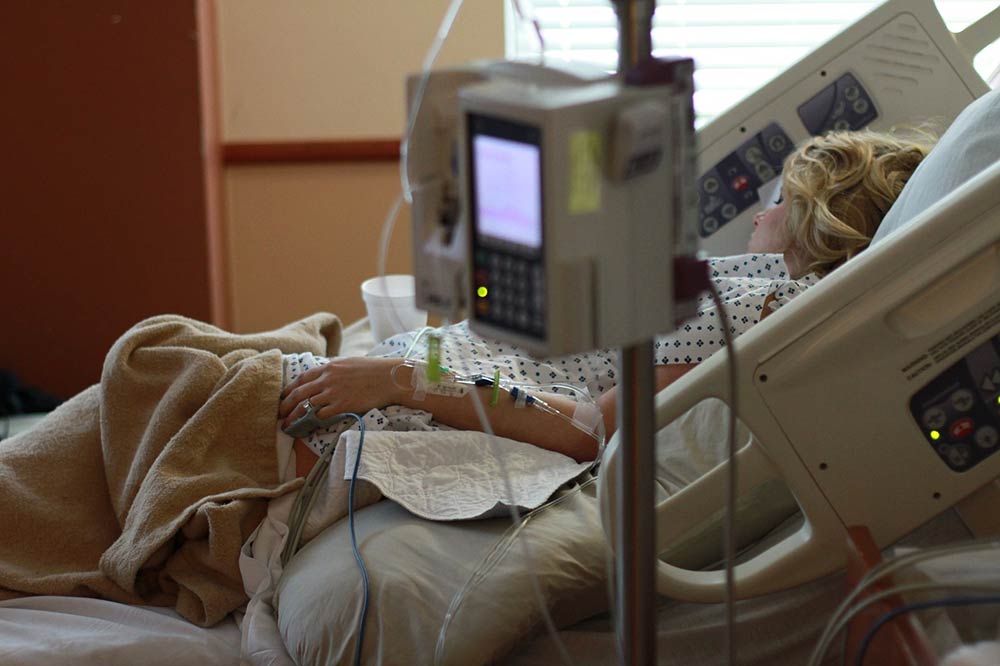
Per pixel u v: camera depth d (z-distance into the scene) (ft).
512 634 4.55
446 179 3.18
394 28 10.87
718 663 4.85
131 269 10.43
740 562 5.16
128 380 5.69
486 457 5.26
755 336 4.17
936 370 4.16
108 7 9.82
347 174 11.19
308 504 5.24
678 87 2.94
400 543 4.78
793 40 10.75
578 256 2.77
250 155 11.03
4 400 10.20
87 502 5.65
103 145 10.12
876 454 4.23
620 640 3.33
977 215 4.07
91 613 5.11
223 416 5.43
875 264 4.10
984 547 3.45
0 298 10.46
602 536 4.91
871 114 7.36
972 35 7.42
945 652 3.55
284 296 11.51
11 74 9.94
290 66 10.96
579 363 6.11
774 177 7.46
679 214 2.97
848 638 3.73
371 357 5.71
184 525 5.14
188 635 4.97
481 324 3.02
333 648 4.55
